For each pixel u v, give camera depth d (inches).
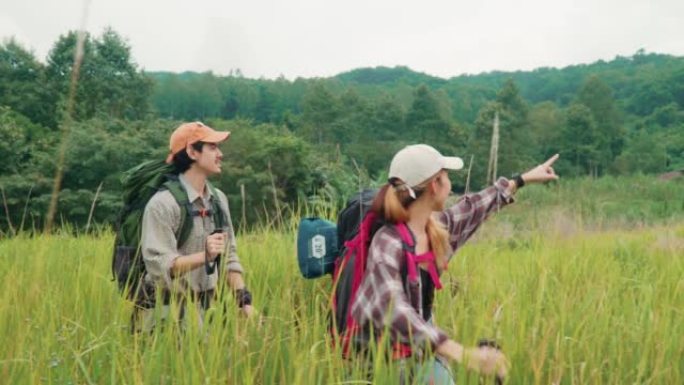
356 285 123.5
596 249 330.6
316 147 1717.5
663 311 167.8
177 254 148.5
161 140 1941.4
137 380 106.8
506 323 134.4
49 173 1275.8
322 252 140.5
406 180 122.7
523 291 173.9
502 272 229.0
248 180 1556.3
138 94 3336.6
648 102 7367.1
